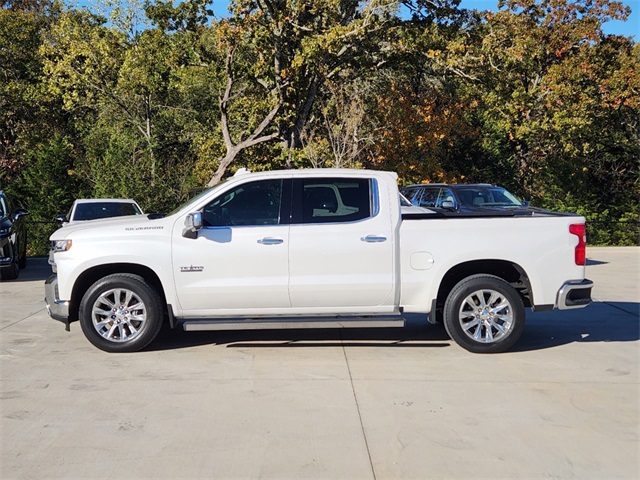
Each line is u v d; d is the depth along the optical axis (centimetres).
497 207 1330
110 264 707
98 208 1488
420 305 702
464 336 699
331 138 2303
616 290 1172
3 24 2819
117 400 552
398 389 582
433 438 472
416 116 2720
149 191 2162
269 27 2294
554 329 838
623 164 3005
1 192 1451
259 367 652
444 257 696
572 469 424
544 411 528
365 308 703
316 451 449
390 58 2452
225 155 2556
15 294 1139
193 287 690
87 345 742
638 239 2386
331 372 635
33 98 2753
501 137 3023
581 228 707
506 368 650
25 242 1556
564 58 2944
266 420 506
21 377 617
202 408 532
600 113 2909
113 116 2786
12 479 408
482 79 2453
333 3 2178
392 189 709
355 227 695
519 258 696
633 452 450
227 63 2394
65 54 2659
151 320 697
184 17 2470
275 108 2330
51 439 470
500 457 441
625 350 725
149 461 434
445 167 3061
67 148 2358
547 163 2998
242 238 689
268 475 413
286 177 711
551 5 2945
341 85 2466
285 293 691
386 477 411
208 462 432
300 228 693
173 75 2639
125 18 2689
